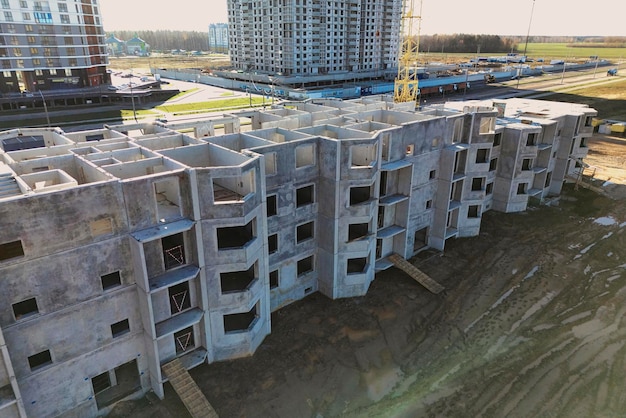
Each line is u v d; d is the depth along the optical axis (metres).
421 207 42.25
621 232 49.53
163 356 27.14
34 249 20.95
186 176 24.55
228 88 167.25
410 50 90.38
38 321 22.03
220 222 25.81
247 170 25.92
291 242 33.94
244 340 29.56
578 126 58.88
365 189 38.22
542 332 33.25
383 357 30.78
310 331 33.00
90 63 134.25
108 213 22.72
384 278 40.03
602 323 34.16
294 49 165.00
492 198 55.12
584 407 26.55
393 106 51.47
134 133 75.31
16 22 115.25
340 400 27.28
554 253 44.84
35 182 24.47
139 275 24.08
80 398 24.84
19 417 21.44
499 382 28.59
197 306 27.91
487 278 40.31
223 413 26.06
